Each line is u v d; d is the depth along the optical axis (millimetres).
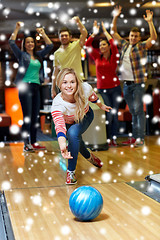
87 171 3219
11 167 3527
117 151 4238
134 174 3025
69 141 2742
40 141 5438
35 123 4648
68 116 2725
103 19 8117
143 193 2459
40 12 7180
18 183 2869
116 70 4676
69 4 6645
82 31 4078
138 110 4566
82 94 2637
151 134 5918
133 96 4570
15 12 7090
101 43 4531
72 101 2678
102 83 4641
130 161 3611
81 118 2701
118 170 3207
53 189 2654
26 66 4340
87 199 1899
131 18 8281
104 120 4621
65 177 3031
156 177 2602
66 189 2643
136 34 4426
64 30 4086
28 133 4504
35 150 4586
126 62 4535
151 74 8633
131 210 2111
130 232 1779
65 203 2293
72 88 2592
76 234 1771
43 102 7676
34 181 2920
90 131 4594
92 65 8633
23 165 3613
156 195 2406
